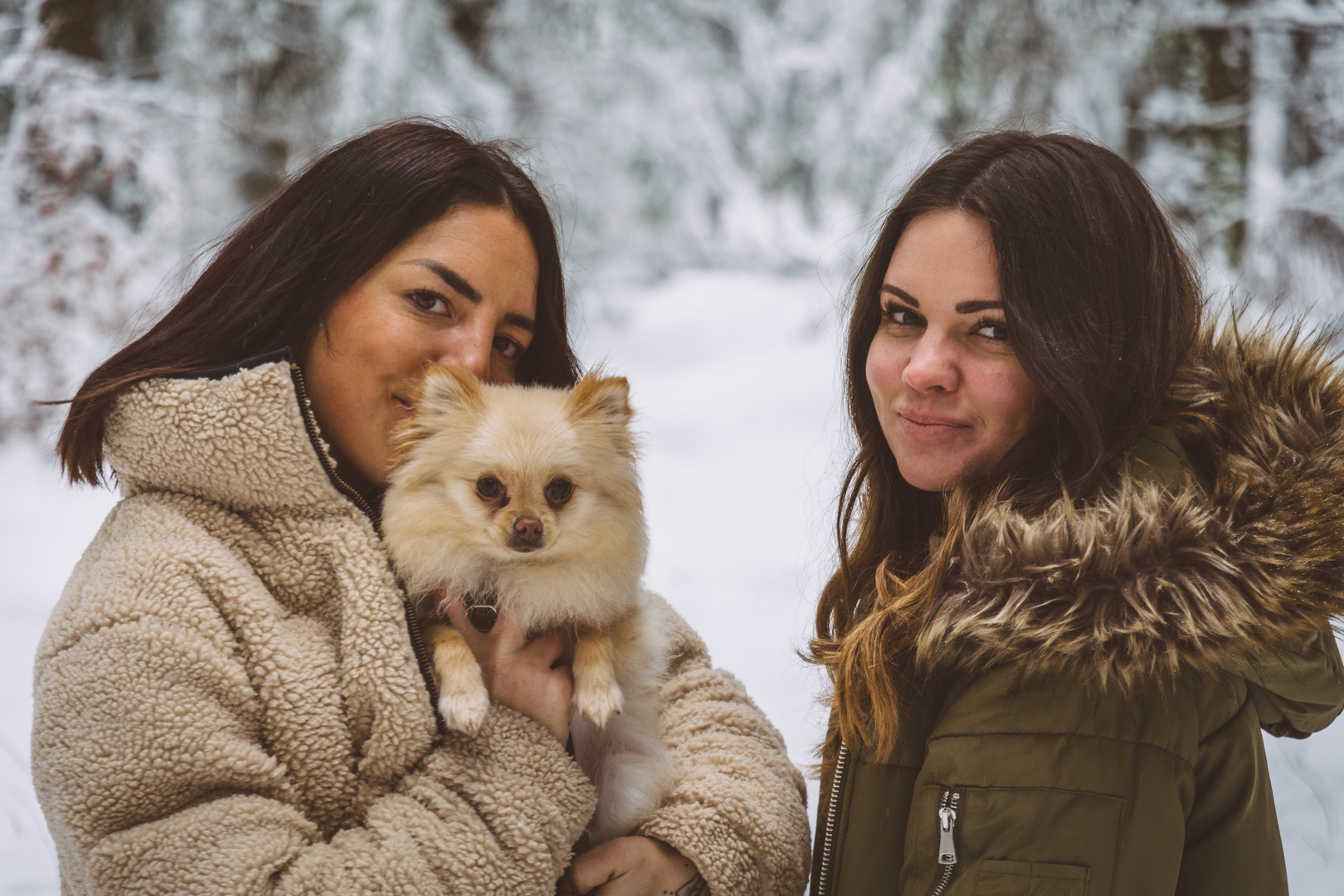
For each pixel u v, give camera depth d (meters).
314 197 2.01
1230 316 1.83
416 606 2.13
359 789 1.69
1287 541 1.42
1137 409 1.66
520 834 1.67
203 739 1.55
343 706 1.70
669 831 1.90
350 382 2.07
